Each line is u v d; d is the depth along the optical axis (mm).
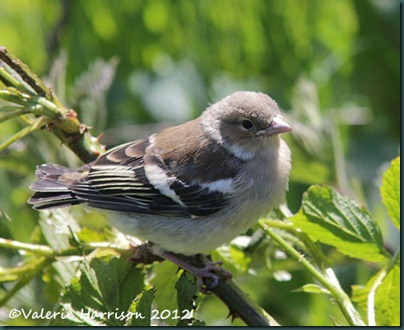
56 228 9500
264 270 10305
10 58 9188
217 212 10250
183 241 10070
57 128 9719
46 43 14336
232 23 14820
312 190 9039
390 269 8695
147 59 14586
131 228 10297
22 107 9102
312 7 14922
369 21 14875
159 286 9523
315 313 11523
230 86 14156
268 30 14781
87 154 10125
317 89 13812
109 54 14570
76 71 14203
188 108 14016
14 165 11562
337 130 12750
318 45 14734
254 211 10297
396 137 14031
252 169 10438
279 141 10797
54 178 10227
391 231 12469
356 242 8961
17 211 11758
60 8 14508
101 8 14758
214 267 9523
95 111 11805
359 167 13555
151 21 14805
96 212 10711
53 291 9633
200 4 14867
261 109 10523
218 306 11789
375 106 14438
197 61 14516
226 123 10609
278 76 14578
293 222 9047
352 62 14672
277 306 11891
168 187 10344
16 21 14586
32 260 9188
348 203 9008
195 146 10617
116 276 8375
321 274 8688
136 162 10500
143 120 13938
